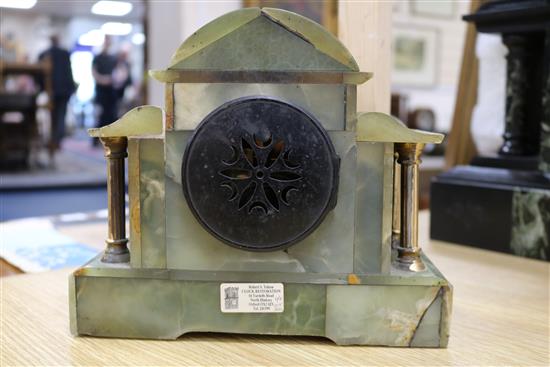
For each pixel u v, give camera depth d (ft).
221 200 2.20
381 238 2.28
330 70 2.20
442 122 15.17
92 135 2.32
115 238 2.44
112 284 2.34
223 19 2.19
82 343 2.31
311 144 2.17
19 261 3.67
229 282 2.30
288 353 2.22
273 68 2.21
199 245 2.30
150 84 8.45
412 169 2.35
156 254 2.32
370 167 2.27
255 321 2.33
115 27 28.78
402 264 2.37
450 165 5.98
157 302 2.34
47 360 2.14
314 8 8.25
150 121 2.30
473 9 5.43
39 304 2.80
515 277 3.45
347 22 3.24
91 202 11.30
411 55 14.43
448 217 4.33
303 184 2.18
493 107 4.68
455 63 15.08
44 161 17.58
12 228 4.75
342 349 2.27
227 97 2.22
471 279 3.41
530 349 2.31
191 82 2.22
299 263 2.29
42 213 9.96
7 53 25.41
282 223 2.21
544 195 3.76
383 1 3.15
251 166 2.18
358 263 2.29
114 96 19.66
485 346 2.33
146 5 8.75
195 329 2.34
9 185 12.50
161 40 8.00
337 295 2.29
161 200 2.31
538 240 3.82
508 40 4.08
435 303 2.28
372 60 3.18
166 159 2.26
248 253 2.29
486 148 4.78
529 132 4.19
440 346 2.29
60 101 17.66
